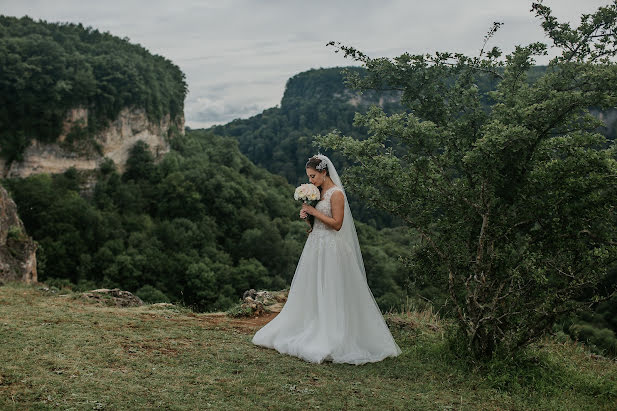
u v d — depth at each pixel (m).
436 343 5.54
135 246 54.72
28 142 62.16
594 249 4.27
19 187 57.44
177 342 4.98
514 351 4.73
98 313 6.12
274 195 78.19
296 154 108.69
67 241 52.03
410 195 5.05
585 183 4.15
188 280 49.47
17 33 76.06
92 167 67.56
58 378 3.62
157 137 79.06
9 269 13.38
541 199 4.42
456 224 5.05
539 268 4.36
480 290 4.67
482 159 4.27
